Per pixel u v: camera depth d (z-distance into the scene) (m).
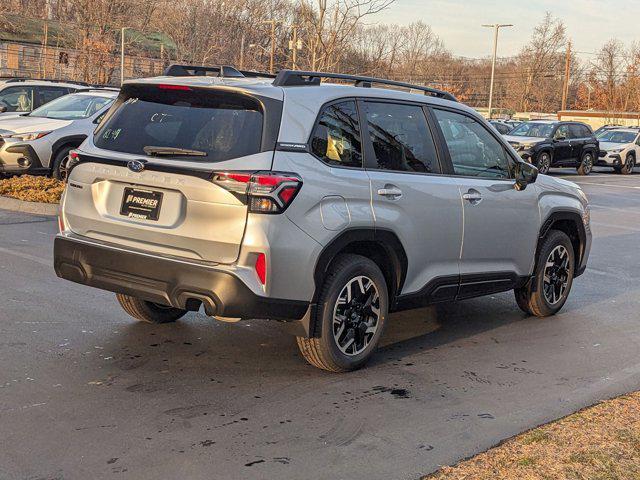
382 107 5.71
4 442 4.12
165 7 74.19
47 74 68.94
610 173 31.22
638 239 12.84
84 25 53.00
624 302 8.20
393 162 5.65
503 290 6.81
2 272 7.89
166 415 4.57
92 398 4.78
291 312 4.97
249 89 4.96
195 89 5.11
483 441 4.40
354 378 5.39
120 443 4.16
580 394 5.29
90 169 5.26
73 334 6.02
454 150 6.22
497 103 99.00
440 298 6.13
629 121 61.41
